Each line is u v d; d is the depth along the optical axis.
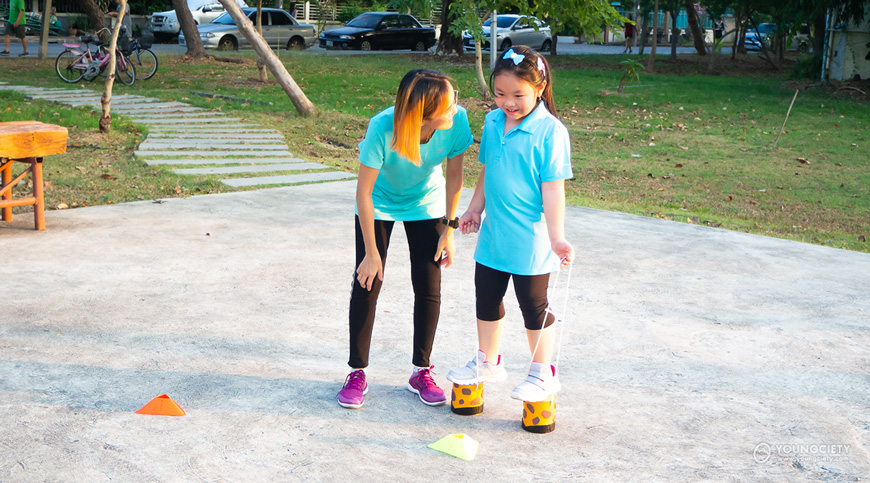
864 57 20.75
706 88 20.36
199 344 3.92
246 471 2.72
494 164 2.97
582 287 5.11
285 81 13.70
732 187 10.52
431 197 3.23
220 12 29.25
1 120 11.12
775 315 4.65
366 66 22.16
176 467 2.74
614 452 2.93
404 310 4.56
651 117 16.16
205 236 6.12
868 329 4.43
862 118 16.73
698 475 2.77
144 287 4.81
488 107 16.03
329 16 39.53
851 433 3.12
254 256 5.60
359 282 3.21
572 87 19.66
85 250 5.59
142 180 8.27
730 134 14.59
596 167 11.60
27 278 4.89
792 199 9.90
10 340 3.88
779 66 28.72
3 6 30.22
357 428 3.08
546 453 2.92
